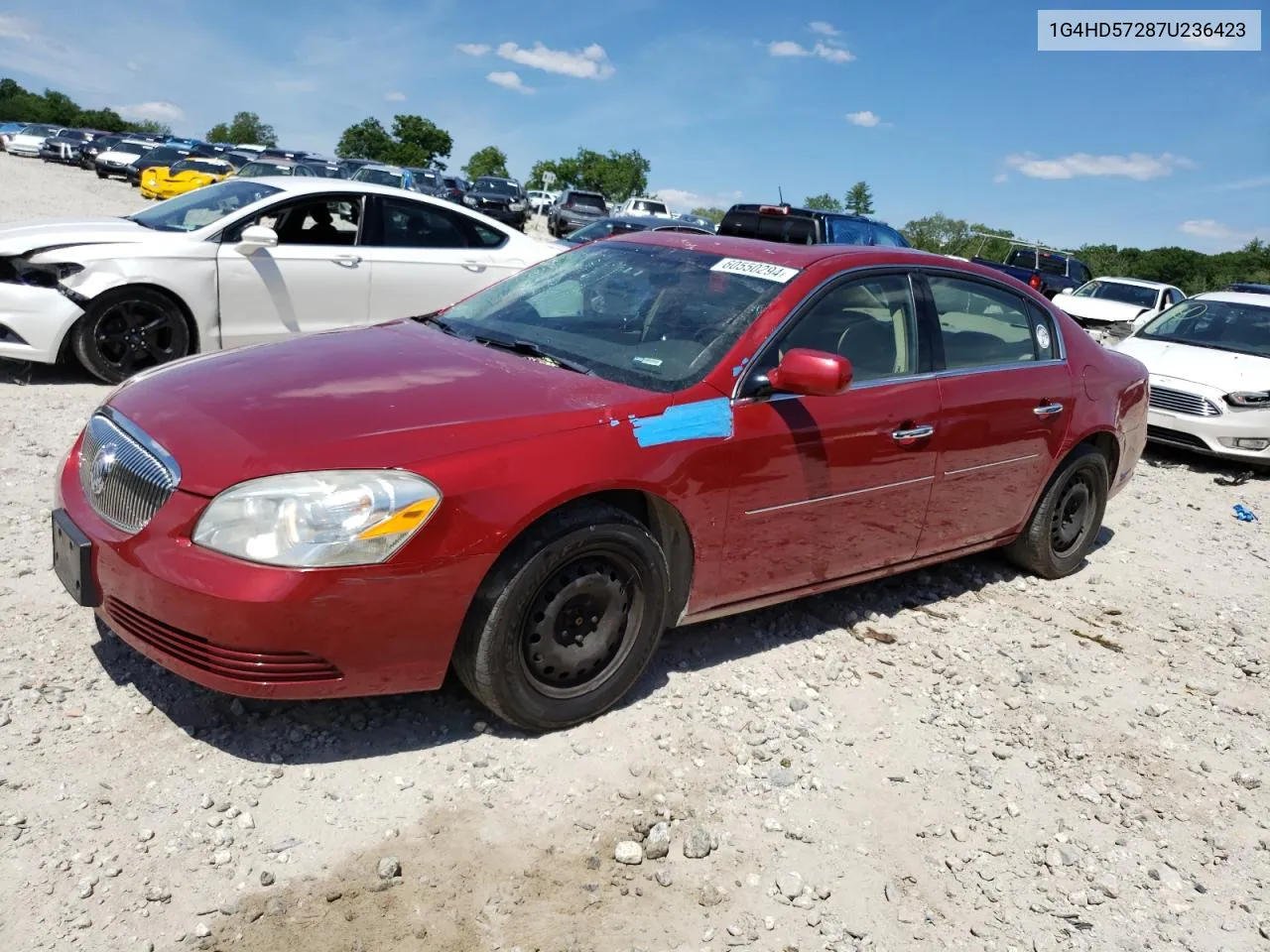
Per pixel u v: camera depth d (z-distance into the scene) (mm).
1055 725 3848
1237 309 10148
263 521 2652
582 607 3199
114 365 6949
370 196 7828
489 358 3559
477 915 2514
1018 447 4641
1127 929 2820
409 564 2746
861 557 4133
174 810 2719
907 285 4227
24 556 4059
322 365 3361
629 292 4012
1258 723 4109
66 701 3109
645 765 3191
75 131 52344
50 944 2254
